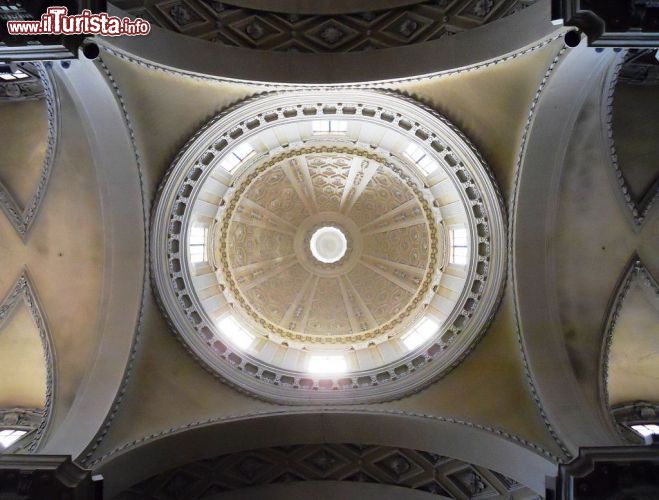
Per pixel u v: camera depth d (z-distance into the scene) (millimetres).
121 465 12047
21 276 14062
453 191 15641
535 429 12570
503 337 13898
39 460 10141
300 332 18562
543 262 13688
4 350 15195
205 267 16891
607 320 14062
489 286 13922
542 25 11555
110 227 13508
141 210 13367
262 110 13828
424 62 13141
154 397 13477
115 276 13617
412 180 17156
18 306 14391
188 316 14320
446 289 16656
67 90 12156
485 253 14062
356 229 20562
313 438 13891
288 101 13766
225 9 14008
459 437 13094
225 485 14289
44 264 14039
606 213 13805
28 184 14266
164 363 13930
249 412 13727
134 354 13477
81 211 13711
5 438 14555
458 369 14117
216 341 14656
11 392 15734
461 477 13680
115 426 12570
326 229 20656
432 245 17531
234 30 13977
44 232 13961
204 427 13211
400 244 19547
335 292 20125
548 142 12945
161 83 12812
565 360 13414
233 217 18234
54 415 13203
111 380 13078
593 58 11461
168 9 13133
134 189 13242
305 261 20562
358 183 19422
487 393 13586
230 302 17406
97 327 13719
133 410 13086
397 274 19422
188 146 13555
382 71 13336
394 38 14039
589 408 12859
